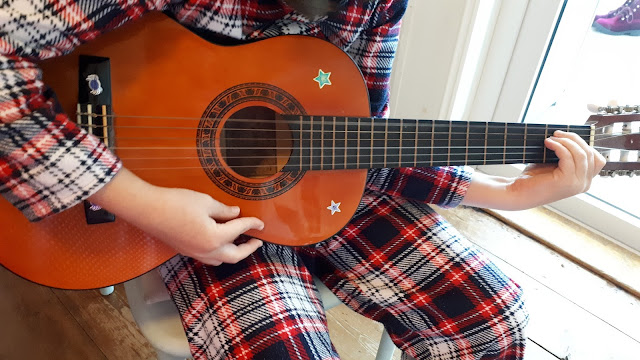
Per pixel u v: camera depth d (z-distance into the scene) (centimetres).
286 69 52
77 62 46
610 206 106
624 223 103
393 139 56
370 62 58
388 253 60
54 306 90
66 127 41
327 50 52
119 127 49
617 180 107
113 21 43
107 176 43
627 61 105
